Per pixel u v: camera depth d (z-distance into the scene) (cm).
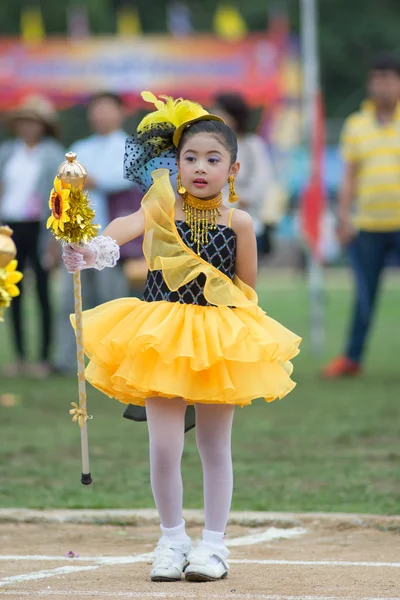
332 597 947
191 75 6016
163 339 1002
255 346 1021
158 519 1301
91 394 2333
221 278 1054
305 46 3020
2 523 1297
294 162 6369
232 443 1764
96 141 2388
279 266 7044
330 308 4603
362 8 9331
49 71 6009
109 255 1021
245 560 1127
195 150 1066
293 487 1448
